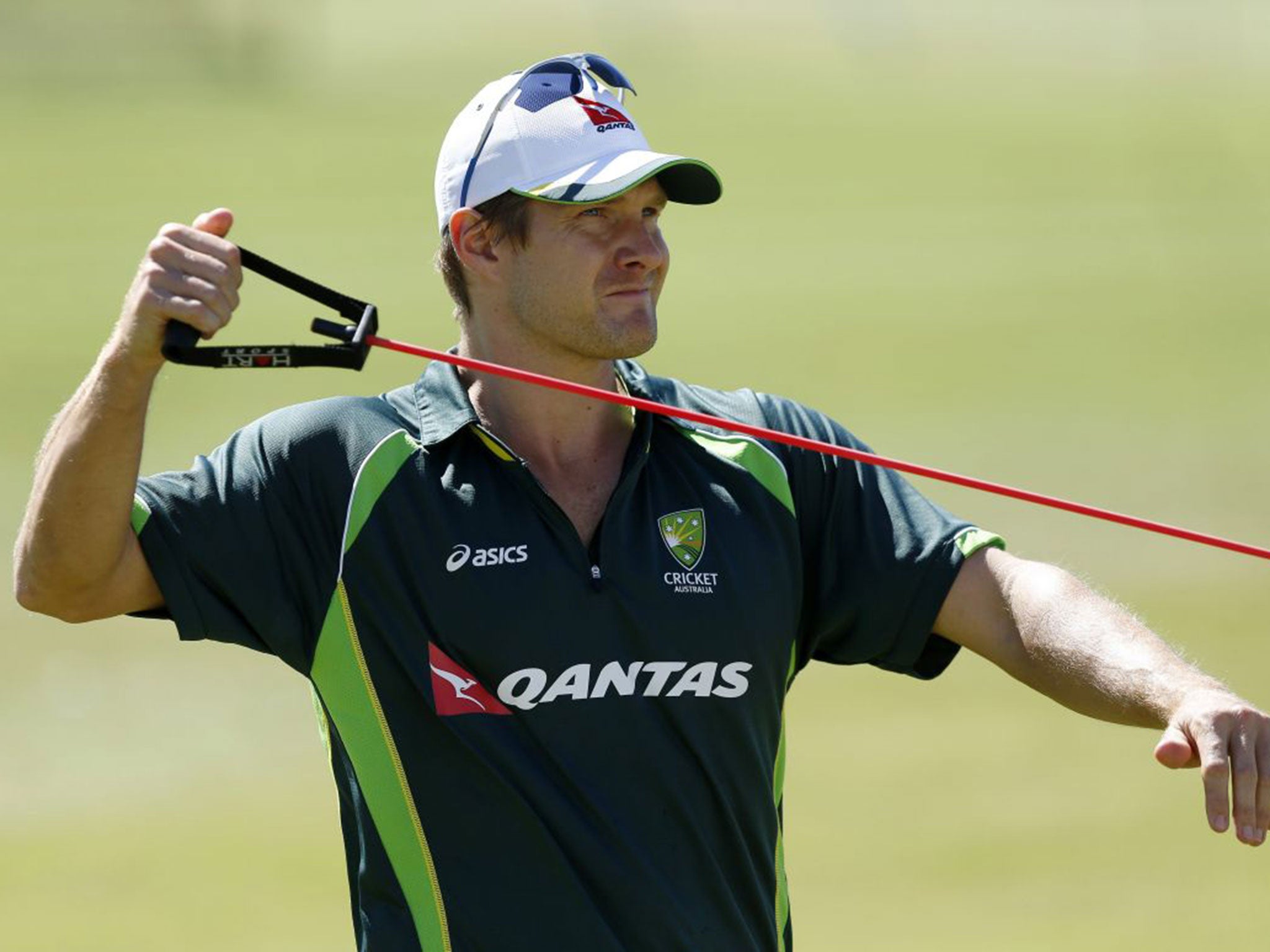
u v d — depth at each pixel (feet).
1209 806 37.96
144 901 100.37
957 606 45.01
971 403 246.06
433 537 42.06
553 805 41.16
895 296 330.54
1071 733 129.08
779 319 310.24
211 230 40.96
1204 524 185.78
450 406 43.27
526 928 41.01
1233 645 143.64
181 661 147.54
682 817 42.04
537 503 42.39
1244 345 285.23
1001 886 99.60
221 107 561.84
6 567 168.14
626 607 42.01
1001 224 412.77
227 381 242.78
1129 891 99.60
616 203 43.47
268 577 42.42
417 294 324.19
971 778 119.24
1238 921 94.73
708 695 42.37
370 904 42.16
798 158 507.71
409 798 41.81
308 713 137.59
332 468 42.73
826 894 99.91
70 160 469.98
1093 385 257.14
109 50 630.33
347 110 570.46
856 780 119.24
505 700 41.57
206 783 121.90
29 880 103.30
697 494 43.65
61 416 41.14
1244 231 401.29
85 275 341.41
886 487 46.03
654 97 604.49
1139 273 353.92
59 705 138.10
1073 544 177.99
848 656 46.47
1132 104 600.39
